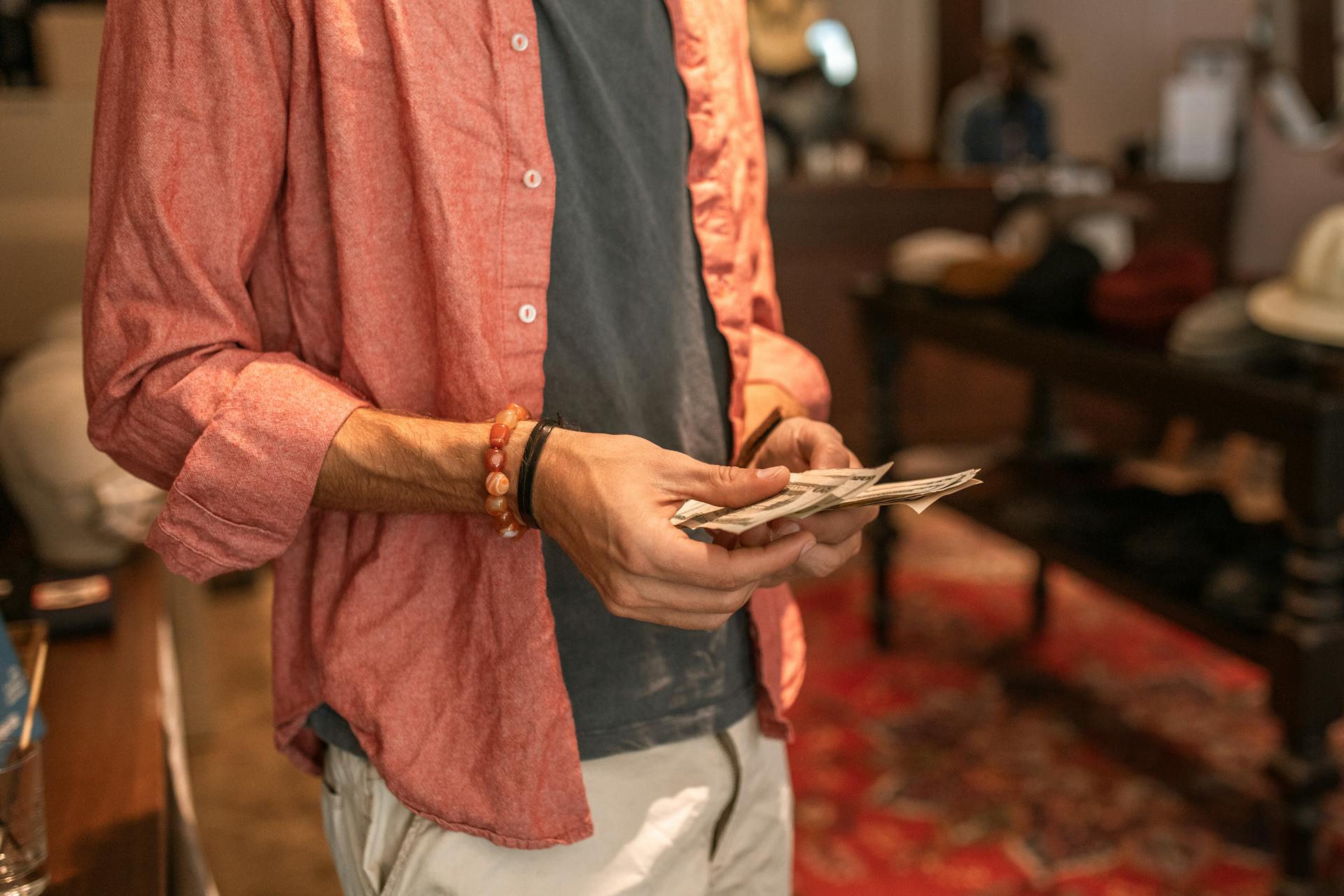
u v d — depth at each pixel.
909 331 3.14
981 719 2.91
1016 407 5.27
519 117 0.81
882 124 7.93
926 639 3.38
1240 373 2.04
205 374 0.78
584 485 0.73
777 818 1.07
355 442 0.78
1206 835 2.38
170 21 0.76
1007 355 2.69
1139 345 2.36
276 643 0.92
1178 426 4.93
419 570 0.87
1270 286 2.37
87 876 1.04
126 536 1.86
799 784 2.63
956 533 4.26
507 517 0.77
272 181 0.81
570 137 0.86
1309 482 1.82
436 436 0.77
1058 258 2.79
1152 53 6.21
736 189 0.98
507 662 0.85
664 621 0.75
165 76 0.76
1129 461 5.11
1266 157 5.50
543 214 0.83
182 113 0.76
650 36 0.90
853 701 3.02
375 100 0.80
